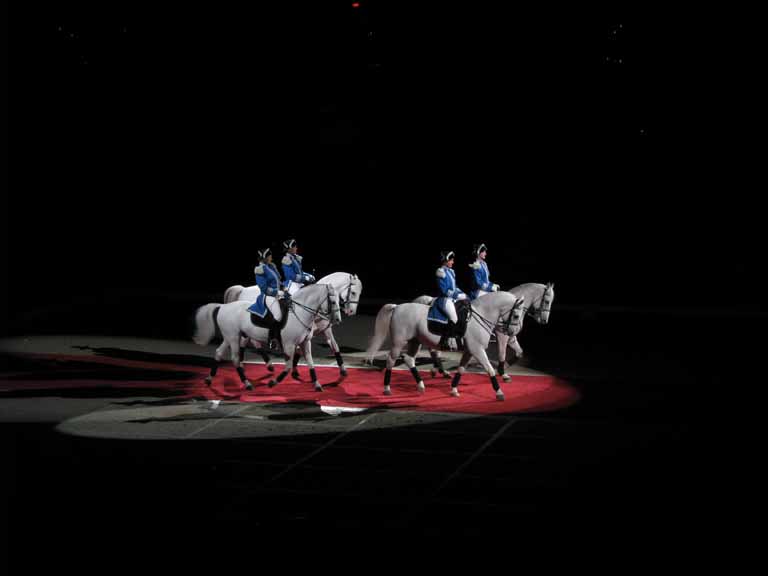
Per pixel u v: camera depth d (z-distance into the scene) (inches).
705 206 1018.7
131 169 1089.4
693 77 939.3
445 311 558.9
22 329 882.8
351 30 999.0
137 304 1077.1
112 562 317.7
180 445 462.6
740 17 893.8
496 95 1018.1
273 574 308.0
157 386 609.9
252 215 1133.7
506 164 1064.8
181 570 311.3
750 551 324.8
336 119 1064.2
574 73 979.3
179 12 976.9
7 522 355.6
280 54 1016.9
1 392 588.4
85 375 648.4
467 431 490.9
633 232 1058.7
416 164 1085.1
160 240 1156.5
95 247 1139.9
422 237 1118.4
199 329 605.3
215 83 1029.8
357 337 848.3
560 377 646.5
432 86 1026.7
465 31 983.6
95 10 958.4
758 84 920.3
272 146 1085.1
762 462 430.3
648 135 996.6
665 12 913.5
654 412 533.0
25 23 957.2
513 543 333.4
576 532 343.6
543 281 1091.3
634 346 789.9
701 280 1041.5
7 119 1008.9
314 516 361.4
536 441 469.4
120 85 1017.5
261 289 580.7
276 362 709.3
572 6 941.8
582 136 1019.9
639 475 411.2
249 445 462.9
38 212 1071.6
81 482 402.9
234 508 370.6
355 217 1123.9
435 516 360.8
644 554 322.7
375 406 552.1
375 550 327.6
